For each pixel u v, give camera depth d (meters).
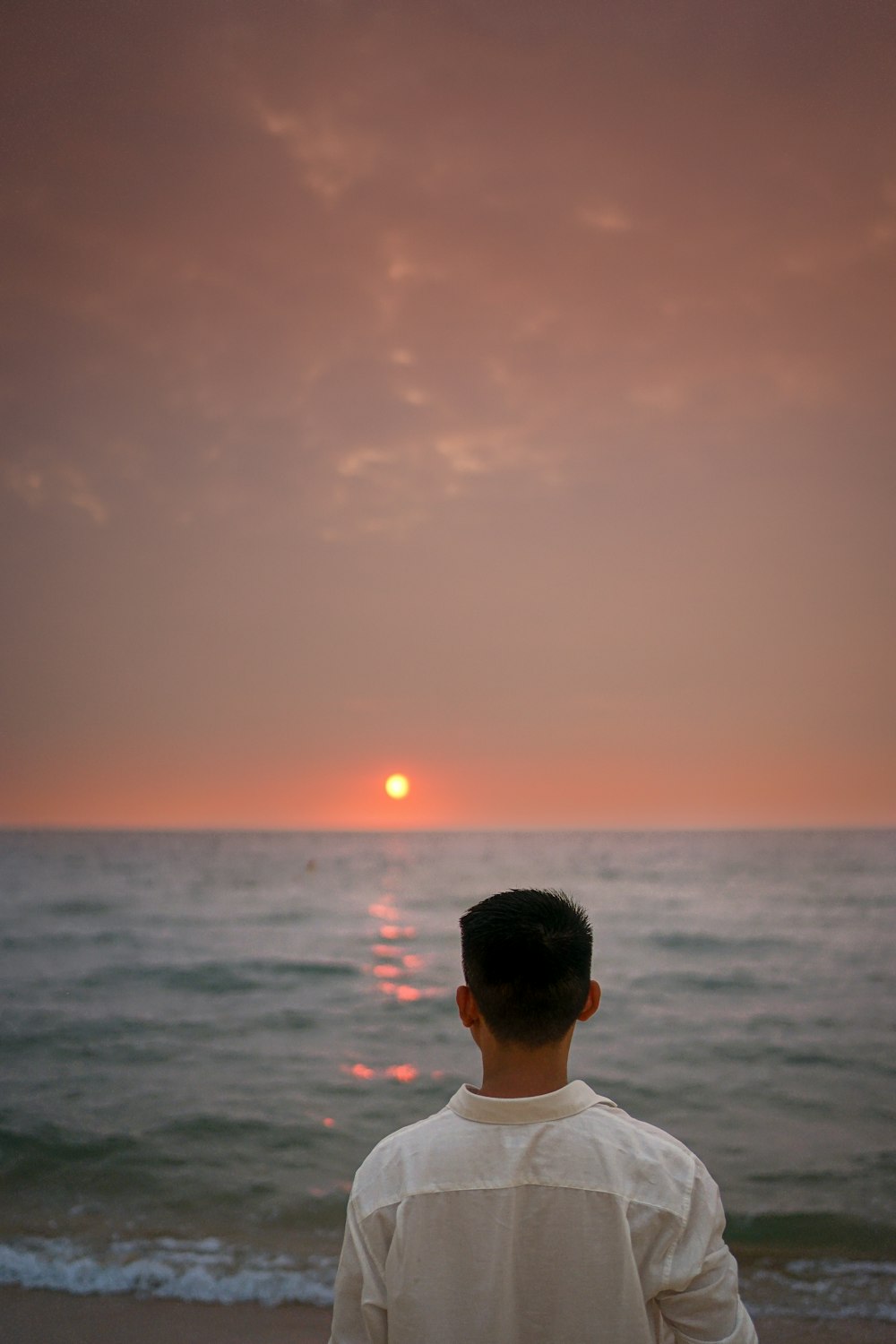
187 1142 7.05
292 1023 12.41
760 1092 8.78
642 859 72.31
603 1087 9.00
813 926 24.56
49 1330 3.95
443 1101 8.38
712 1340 1.08
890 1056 10.32
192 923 27.11
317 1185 6.12
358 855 89.50
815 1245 5.12
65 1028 12.04
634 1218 1.10
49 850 100.62
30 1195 5.91
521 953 1.20
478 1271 1.09
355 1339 1.13
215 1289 4.37
